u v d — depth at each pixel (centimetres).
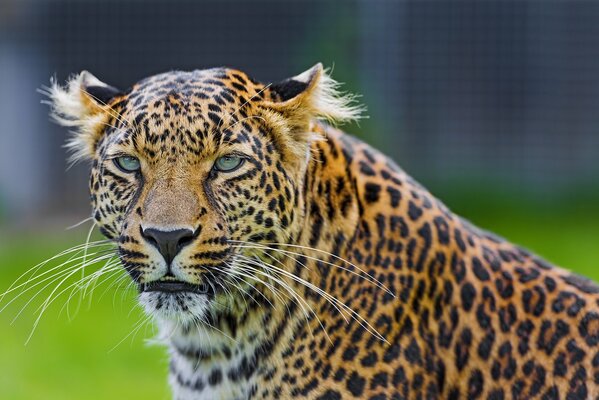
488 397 905
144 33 2942
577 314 916
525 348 909
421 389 892
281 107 867
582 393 896
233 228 851
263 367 894
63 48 2927
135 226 845
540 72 3023
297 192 872
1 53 2895
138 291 888
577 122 3042
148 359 1812
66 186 2931
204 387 916
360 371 883
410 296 895
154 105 846
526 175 3036
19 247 2584
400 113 2991
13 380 1681
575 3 3011
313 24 2955
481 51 3005
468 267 920
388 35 2962
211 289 874
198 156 838
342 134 948
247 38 2959
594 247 2494
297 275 883
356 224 898
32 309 2059
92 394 1622
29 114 2916
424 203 926
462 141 3020
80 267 914
